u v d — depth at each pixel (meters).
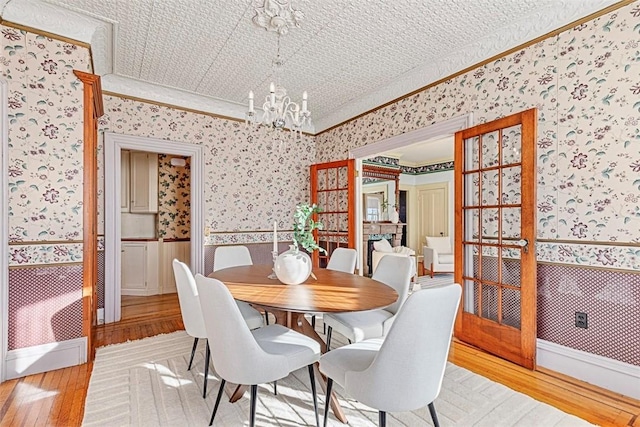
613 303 2.06
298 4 2.26
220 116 4.28
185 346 2.76
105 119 3.48
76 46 2.48
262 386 2.11
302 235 2.25
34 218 2.31
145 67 3.23
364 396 1.35
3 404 1.88
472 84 2.88
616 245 2.05
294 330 2.12
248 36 2.67
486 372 2.32
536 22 2.42
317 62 3.13
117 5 2.28
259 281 2.25
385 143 3.82
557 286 2.34
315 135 5.16
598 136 2.13
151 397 1.95
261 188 4.64
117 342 2.86
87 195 2.53
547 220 2.39
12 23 2.23
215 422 1.71
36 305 2.31
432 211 7.90
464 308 2.95
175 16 2.40
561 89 2.31
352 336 2.05
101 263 3.43
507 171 2.63
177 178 5.30
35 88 2.31
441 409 1.85
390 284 2.50
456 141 2.99
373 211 7.66
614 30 2.06
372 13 2.37
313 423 1.74
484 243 2.75
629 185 2.00
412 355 1.28
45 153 2.35
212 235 4.20
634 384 1.97
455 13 2.37
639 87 1.97
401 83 3.59
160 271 4.97
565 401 1.94
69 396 1.97
